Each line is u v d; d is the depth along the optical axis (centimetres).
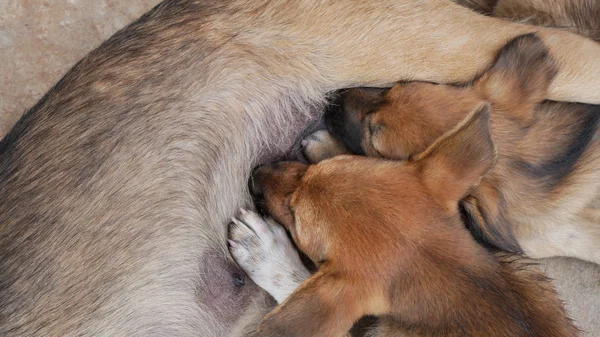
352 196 112
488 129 112
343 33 117
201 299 118
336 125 120
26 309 114
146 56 116
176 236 117
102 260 115
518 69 117
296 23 117
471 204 115
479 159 112
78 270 114
